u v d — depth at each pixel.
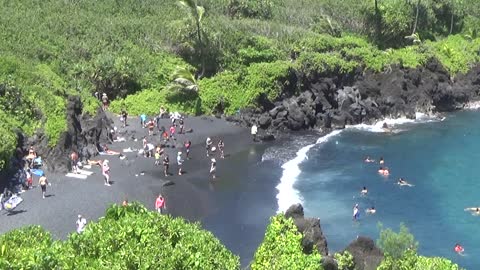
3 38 72.81
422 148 69.00
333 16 97.88
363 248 38.12
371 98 81.50
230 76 77.75
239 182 56.88
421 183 58.38
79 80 72.50
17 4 81.88
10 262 19.00
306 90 78.69
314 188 56.31
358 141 71.06
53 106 60.41
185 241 21.59
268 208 51.41
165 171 57.19
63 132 57.62
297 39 85.44
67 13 82.62
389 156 66.00
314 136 72.69
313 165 62.47
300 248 35.47
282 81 77.25
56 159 56.12
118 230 21.36
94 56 76.31
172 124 69.75
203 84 76.62
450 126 78.38
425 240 46.75
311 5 99.62
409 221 49.94
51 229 44.31
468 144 70.56
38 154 56.19
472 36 108.88
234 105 75.56
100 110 66.00
